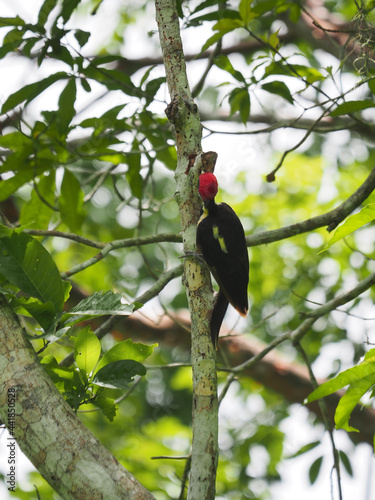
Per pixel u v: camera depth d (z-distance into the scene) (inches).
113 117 391.9
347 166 647.8
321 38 516.7
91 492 211.2
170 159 435.2
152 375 723.4
